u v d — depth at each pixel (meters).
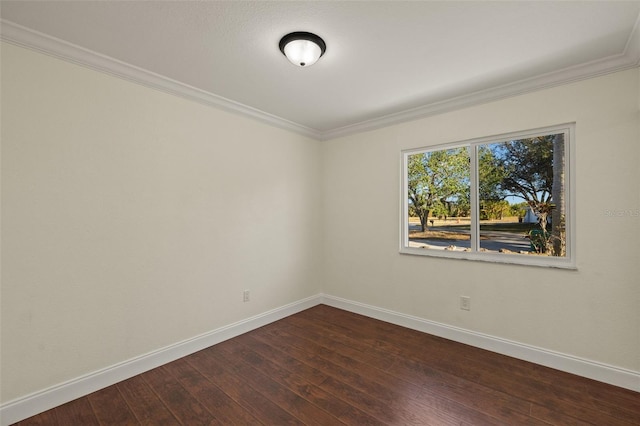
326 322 3.28
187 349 2.53
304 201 3.70
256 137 3.14
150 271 2.32
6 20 1.62
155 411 1.82
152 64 2.12
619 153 2.04
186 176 2.55
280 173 3.40
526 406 1.85
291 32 1.75
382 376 2.20
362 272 3.52
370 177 3.44
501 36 1.78
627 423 1.70
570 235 2.27
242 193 3.00
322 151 3.95
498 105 2.54
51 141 1.85
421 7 1.53
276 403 1.89
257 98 2.75
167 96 2.43
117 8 1.52
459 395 1.96
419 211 3.15
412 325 3.08
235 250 2.93
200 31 1.74
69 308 1.93
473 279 2.70
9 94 1.71
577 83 2.18
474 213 2.75
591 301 2.15
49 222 1.85
